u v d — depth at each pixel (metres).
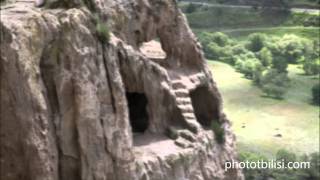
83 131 25.47
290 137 84.44
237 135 84.25
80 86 25.30
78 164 25.84
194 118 33.31
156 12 35.00
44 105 24.14
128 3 33.25
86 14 26.75
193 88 35.03
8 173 23.78
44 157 23.94
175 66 36.31
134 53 30.55
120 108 26.89
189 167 31.02
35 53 24.36
